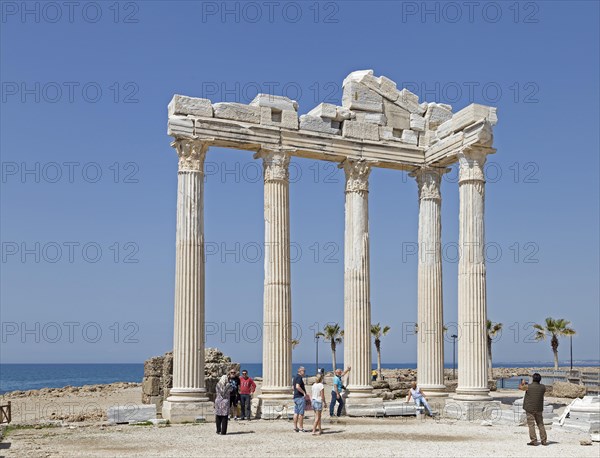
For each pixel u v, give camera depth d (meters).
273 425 31.45
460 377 36.38
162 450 23.84
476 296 36.34
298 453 23.08
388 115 39.91
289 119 36.84
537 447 25.03
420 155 40.16
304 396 29.45
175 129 34.22
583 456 22.98
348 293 37.72
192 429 30.06
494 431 30.12
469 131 37.00
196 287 33.81
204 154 35.19
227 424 29.56
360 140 38.47
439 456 22.58
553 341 86.19
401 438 27.33
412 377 61.09
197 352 33.50
